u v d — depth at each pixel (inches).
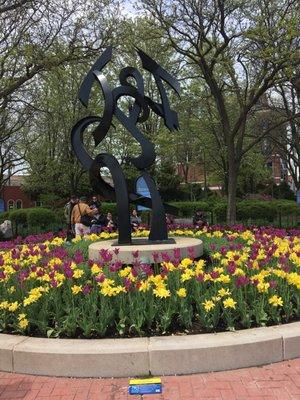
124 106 1113.4
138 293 212.2
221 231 422.9
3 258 283.6
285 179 2169.0
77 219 531.5
